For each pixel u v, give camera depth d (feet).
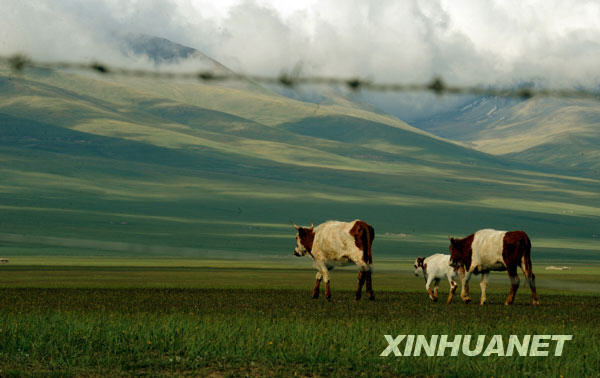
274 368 45.34
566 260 464.65
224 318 65.46
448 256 93.66
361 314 72.33
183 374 43.91
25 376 42.34
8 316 64.85
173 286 132.77
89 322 58.85
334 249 90.63
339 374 43.65
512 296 86.99
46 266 253.85
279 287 130.93
